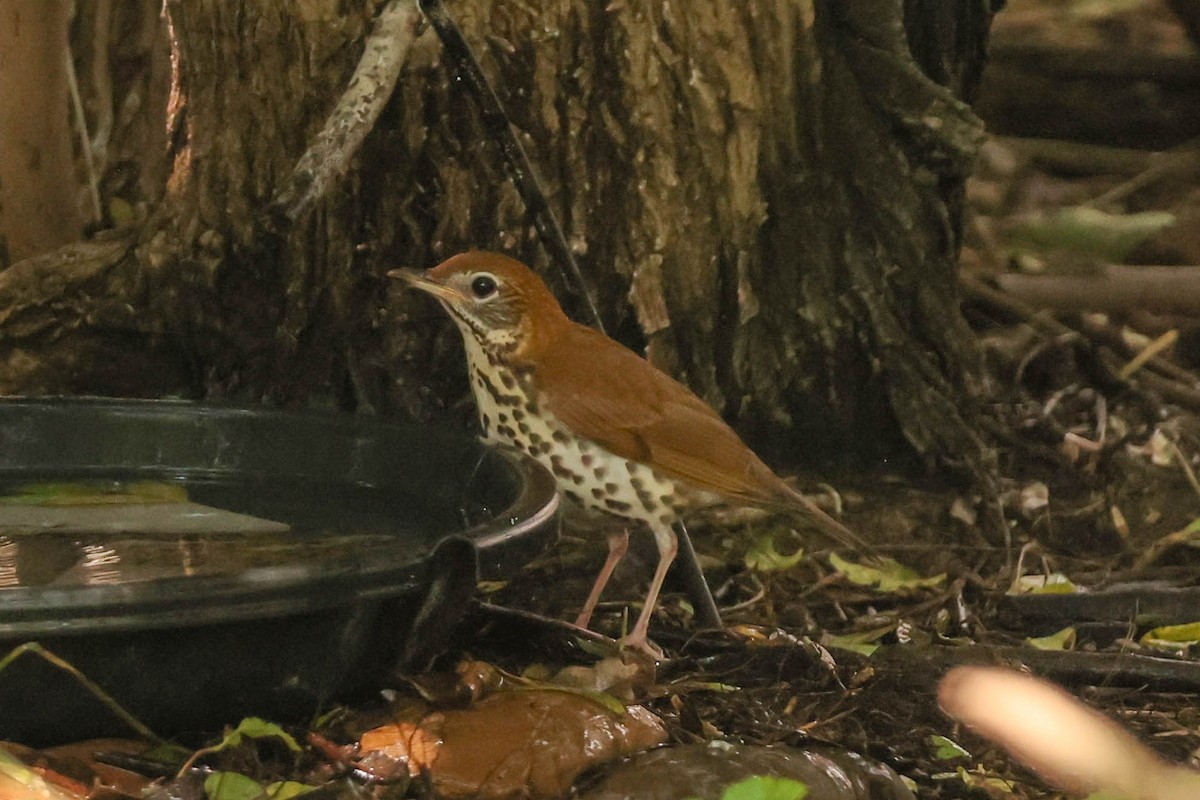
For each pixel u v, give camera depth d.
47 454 8.88
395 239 10.32
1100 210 16.81
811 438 10.99
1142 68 18.47
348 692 6.94
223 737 6.70
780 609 9.65
